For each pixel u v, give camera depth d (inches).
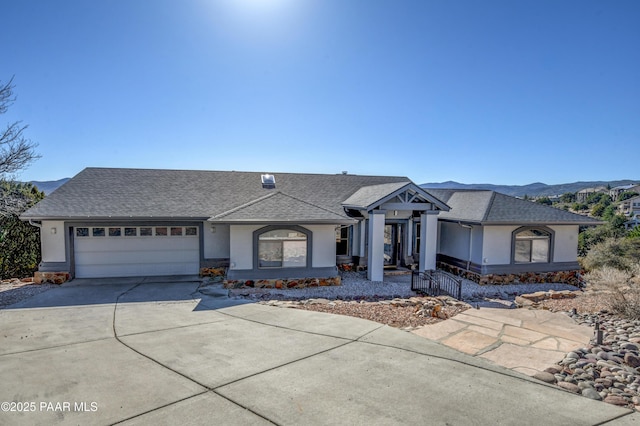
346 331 307.4
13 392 200.7
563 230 644.7
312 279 551.5
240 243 531.5
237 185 704.4
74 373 226.1
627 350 248.4
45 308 401.1
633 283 434.0
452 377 214.4
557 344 263.6
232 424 168.7
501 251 614.5
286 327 323.0
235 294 471.5
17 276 736.3
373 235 591.5
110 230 572.7
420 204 612.1
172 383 211.2
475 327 303.4
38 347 275.0
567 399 187.8
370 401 188.5
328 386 205.8
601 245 919.0
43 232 538.6
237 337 295.9
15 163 635.5
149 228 584.1
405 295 513.3
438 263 725.3
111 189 618.8
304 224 538.9
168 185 662.5
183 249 596.1
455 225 681.0
